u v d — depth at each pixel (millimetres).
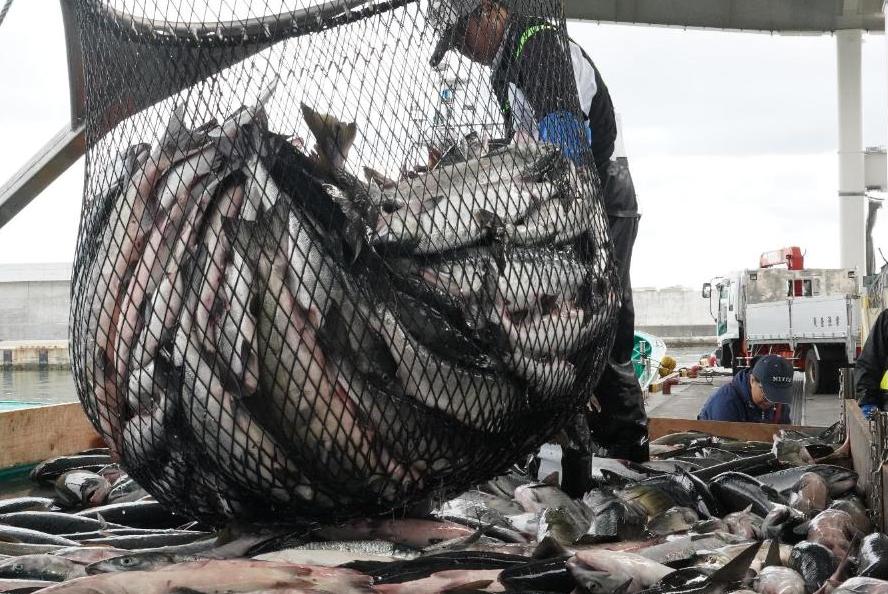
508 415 3041
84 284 3057
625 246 4684
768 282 28281
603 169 4637
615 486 4398
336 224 2777
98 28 3061
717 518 3980
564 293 3131
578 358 3281
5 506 4465
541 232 3061
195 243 2768
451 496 3244
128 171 2934
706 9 28094
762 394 8141
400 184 2863
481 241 2908
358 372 2789
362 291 2779
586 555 2871
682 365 36812
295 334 2734
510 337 2947
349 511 2996
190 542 3504
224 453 2814
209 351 2738
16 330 38188
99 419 3080
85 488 4598
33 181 4703
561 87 3414
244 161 2764
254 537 3045
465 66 3080
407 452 2889
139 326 2855
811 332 23938
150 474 3074
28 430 5500
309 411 2760
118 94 3018
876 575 2939
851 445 5160
